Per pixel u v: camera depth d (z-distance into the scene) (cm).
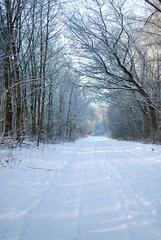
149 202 670
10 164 1065
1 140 1541
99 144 3459
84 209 626
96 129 12512
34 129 2512
